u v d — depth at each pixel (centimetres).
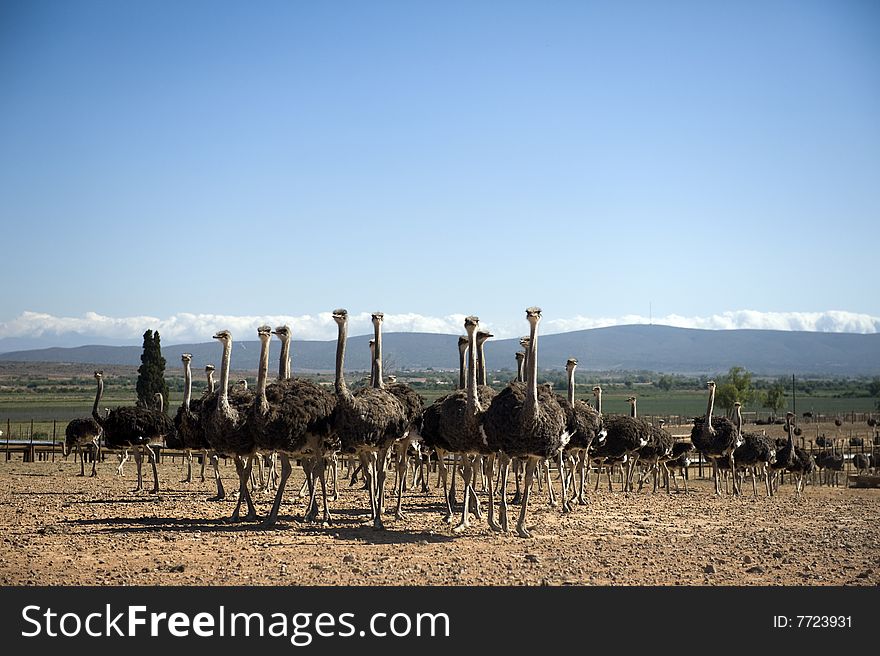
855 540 1864
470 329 1858
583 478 2594
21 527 1897
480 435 1866
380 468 1930
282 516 2091
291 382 2006
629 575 1444
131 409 2711
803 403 15575
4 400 13062
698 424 3269
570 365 2448
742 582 1406
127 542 1698
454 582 1374
